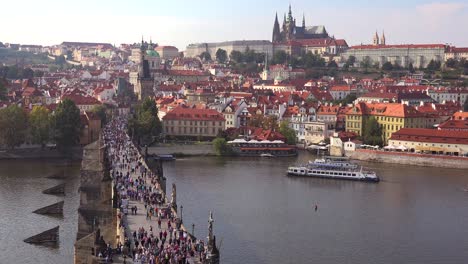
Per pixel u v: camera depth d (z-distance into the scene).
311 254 182.25
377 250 188.25
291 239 196.12
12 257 167.00
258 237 196.75
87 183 167.62
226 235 197.50
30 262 163.25
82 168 169.00
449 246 193.75
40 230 191.88
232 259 175.12
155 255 124.81
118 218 153.12
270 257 178.12
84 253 128.25
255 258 176.62
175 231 146.25
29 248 174.38
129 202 179.25
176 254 127.69
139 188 193.88
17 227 195.00
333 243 193.75
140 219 159.38
